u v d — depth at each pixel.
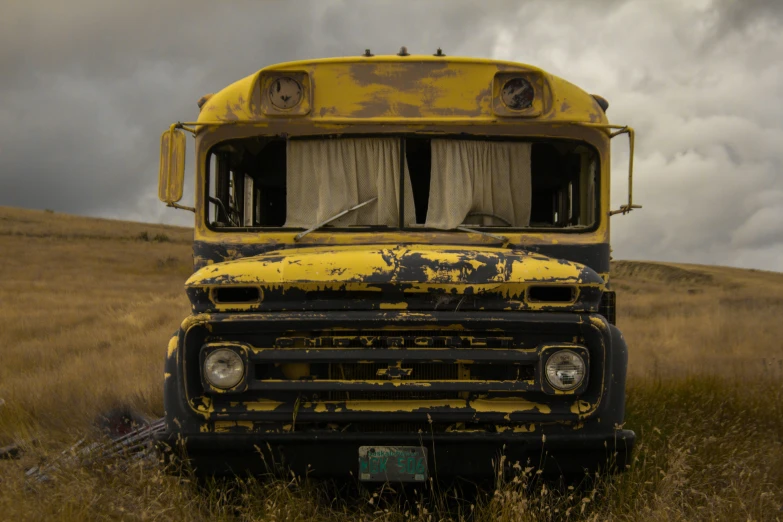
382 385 4.14
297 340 4.25
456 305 4.25
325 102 5.27
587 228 5.25
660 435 6.30
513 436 4.21
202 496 4.46
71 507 4.34
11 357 12.01
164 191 5.23
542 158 5.39
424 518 4.37
